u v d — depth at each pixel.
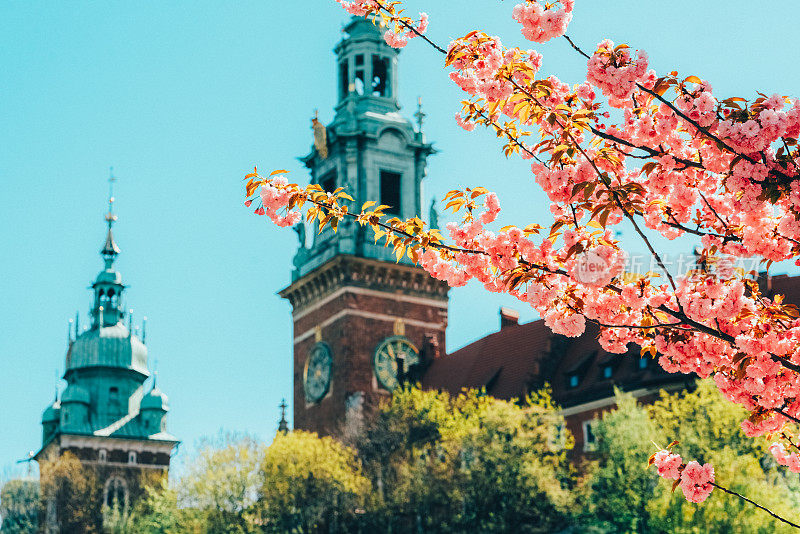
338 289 97.81
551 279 14.31
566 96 14.51
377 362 96.38
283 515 85.06
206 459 92.50
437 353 99.38
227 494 91.00
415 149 104.31
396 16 15.45
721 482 51.41
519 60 14.38
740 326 14.30
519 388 84.56
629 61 13.33
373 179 101.31
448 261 15.23
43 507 126.94
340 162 102.00
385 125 103.06
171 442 143.62
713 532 50.56
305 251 104.00
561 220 14.12
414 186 103.38
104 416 146.25
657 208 14.78
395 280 99.31
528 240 14.27
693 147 14.37
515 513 68.12
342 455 86.25
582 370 80.44
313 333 100.44
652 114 14.36
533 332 89.31
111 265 157.88
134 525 121.00
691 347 14.83
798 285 67.44
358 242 99.25
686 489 15.25
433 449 79.19
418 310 99.75
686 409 59.16
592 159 14.49
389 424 84.38
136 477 140.38
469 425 74.06
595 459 75.38
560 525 67.38
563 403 79.31
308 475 84.81
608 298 14.24
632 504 58.62
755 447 54.44
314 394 98.50
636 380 75.00
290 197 15.05
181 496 93.00
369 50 105.88
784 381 14.69
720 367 15.11
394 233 15.40
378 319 97.81
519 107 14.30
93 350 149.50
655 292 14.45
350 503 82.12
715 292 13.85
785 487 53.06
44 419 154.38
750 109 13.34
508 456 69.56
